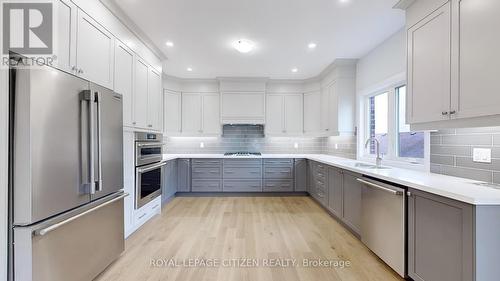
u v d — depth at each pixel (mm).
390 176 2086
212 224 3240
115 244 2219
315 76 4922
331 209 3490
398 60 2912
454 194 1424
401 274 1898
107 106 2047
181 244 2631
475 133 1899
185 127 5133
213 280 1965
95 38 2123
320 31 2930
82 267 1796
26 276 1394
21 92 1383
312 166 4441
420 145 2725
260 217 3527
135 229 2920
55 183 1533
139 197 2949
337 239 2762
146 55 3166
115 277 2006
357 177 2703
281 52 3617
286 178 4812
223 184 4801
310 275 2039
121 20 2525
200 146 5387
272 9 2455
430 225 1631
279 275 2037
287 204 4238
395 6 2219
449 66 1727
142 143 3041
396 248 1960
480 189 1523
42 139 1450
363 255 2387
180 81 5109
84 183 1756
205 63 4117
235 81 5062
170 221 3354
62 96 1581
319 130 4859
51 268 1531
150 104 3289
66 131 1612
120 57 2537
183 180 4793
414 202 1788
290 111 5195
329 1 2314
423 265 1693
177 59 3908
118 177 2215
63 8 1760
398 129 3107
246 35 3039
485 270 1322
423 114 1986
